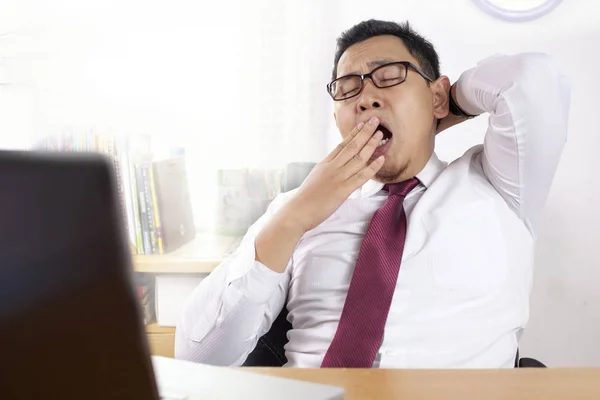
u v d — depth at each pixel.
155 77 2.26
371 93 1.37
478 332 1.30
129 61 2.26
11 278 0.34
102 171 0.34
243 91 2.26
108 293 0.36
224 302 1.31
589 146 2.18
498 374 0.84
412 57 1.42
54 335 0.36
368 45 1.41
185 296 1.87
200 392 0.63
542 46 2.17
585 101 2.17
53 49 2.23
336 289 1.38
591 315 2.22
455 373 0.85
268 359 1.46
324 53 2.23
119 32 2.25
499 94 1.34
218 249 2.00
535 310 2.25
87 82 2.25
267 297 1.31
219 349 1.34
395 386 0.80
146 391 0.38
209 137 2.28
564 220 2.21
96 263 0.35
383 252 1.29
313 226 1.29
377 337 1.22
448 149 2.24
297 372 0.86
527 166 1.34
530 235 1.43
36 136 2.23
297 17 2.22
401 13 2.21
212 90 2.26
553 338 2.25
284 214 1.30
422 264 1.32
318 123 2.25
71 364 0.36
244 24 2.23
